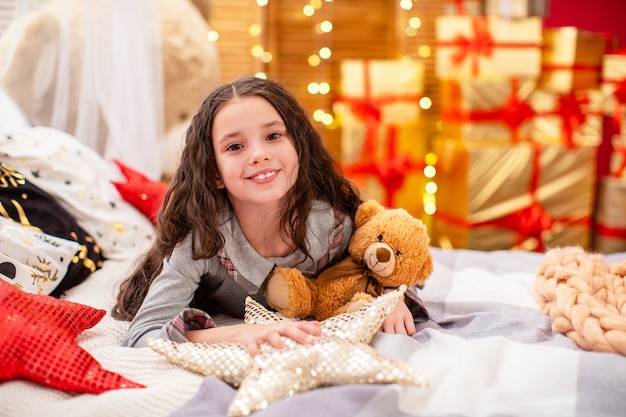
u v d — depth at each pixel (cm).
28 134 160
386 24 302
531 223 247
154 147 212
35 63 195
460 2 264
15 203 134
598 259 128
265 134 108
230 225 114
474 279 143
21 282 118
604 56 248
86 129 203
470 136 246
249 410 78
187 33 226
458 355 93
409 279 116
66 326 99
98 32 201
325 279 118
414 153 265
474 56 245
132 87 206
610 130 281
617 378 85
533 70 244
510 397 85
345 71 256
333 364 85
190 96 225
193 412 81
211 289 120
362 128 257
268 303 116
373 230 116
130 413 82
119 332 114
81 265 137
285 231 115
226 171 107
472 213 246
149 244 159
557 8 283
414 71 259
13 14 200
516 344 94
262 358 87
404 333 108
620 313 109
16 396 87
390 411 80
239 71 286
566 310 105
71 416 81
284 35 294
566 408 82
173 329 100
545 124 249
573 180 249
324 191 123
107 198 162
